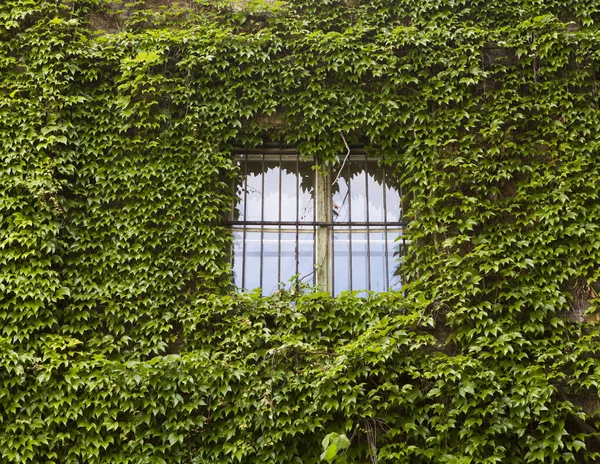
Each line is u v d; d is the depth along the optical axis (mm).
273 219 8625
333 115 8641
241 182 8719
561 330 7777
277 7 8930
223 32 8773
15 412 7289
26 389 7387
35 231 7805
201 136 8500
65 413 7340
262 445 7316
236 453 7262
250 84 8703
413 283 8023
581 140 8383
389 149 8648
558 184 8234
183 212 8227
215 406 7445
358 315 7922
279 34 8906
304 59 8805
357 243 8586
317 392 7438
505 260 7895
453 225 8258
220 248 8172
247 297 7895
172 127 8492
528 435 7387
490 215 8180
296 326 7855
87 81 8617
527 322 7812
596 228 8047
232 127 8602
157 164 8328
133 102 8539
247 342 7664
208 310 7805
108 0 8906
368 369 7531
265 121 8695
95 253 8031
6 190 7980
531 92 8672
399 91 8797
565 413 7398
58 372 7500
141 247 8016
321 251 8531
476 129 8625
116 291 7867
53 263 7945
